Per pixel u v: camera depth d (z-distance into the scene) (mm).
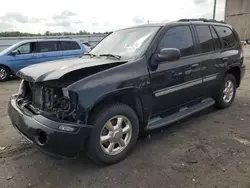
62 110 2678
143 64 3273
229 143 3580
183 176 2791
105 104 2949
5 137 3973
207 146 3498
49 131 2547
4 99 6648
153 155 3279
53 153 2668
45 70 2955
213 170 2891
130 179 2768
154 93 3414
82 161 3188
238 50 5172
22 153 3424
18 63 9961
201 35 4301
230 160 3104
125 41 3891
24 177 2855
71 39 11094
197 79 4125
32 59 10164
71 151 2672
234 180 2691
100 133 2854
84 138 2684
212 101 4656
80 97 2633
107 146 3055
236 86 5367
